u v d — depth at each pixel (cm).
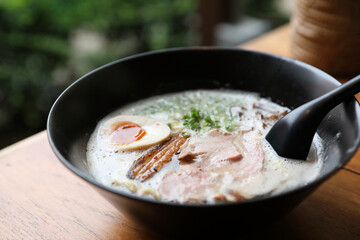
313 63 42
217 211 18
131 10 71
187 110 34
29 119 63
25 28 62
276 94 33
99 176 27
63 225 25
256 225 21
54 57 65
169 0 74
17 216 26
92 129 31
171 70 35
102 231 25
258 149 27
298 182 25
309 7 40
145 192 24
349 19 38
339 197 26
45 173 30
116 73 32
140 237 24
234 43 81
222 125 31
